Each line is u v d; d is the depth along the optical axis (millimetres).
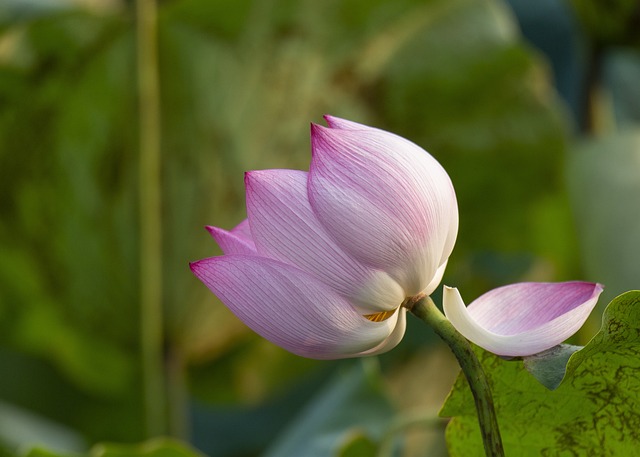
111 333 2783
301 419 2594
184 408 2811
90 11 2434
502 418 1575
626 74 2807
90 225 2674
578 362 1487
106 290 2740
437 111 2676
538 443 1587
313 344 1472
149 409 2785
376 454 1928
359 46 2586
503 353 1479
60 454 1894
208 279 1471
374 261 1459
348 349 1476
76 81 2502
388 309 1474
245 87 2586
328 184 1457
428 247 1465
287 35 2551
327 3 2512
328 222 1458
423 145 2738
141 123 2588
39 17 2395
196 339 2775
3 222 2676
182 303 2736
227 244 1505
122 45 2488
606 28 2615
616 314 1476
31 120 2529
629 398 1545
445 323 1472
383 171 1457
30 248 2709
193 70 2549
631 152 2549
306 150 2684
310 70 2604
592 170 2549
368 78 2641
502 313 1496
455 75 2639
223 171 2658
